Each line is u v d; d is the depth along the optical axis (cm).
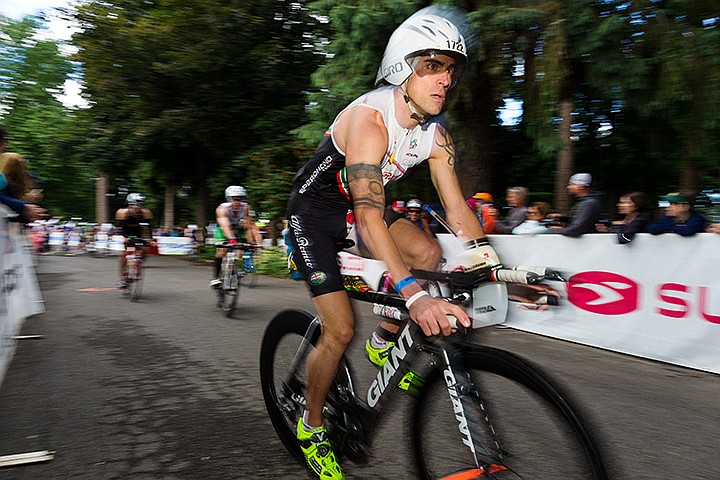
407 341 196
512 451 165
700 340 416
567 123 796
